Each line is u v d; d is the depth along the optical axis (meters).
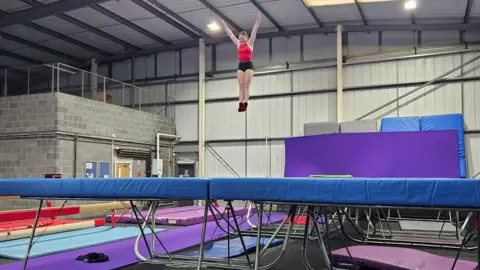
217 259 5.36
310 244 7.06
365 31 13.02
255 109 14.34
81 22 12.84
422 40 12.43
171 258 5.51
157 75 15.85
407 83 12.44
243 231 8.09
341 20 12.70
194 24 13.35
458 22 11.94
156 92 15.80
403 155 7.49
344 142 8.00
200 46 14.74
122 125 13.01
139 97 14.73
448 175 7.16
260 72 14.27
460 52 11.91
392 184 3.40
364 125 11.95
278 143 13.95
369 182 3.46
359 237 7.84
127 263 5.37
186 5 11.72
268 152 14.07
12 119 11.29
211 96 14.93
